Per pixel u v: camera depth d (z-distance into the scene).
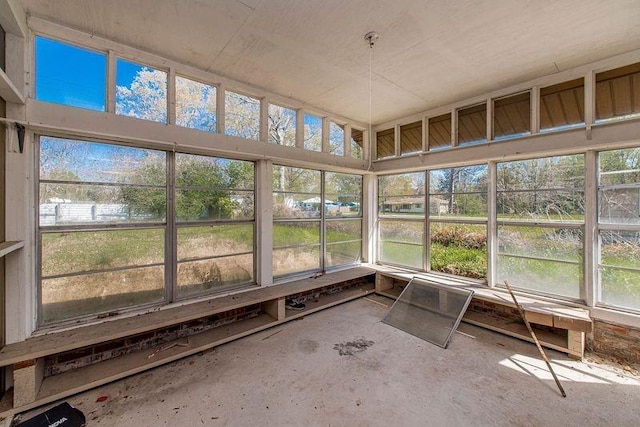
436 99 4.06
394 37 2.59
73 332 2.40
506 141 3.64
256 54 2.91
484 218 3.97
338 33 2.54
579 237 3.18
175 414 2.05
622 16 2.26
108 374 2.38
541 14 2.25
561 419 2.01
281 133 4.10
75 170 2.58
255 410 2.09
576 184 3.20
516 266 3.65
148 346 2.86
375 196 5.42
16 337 2.22
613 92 2.94
